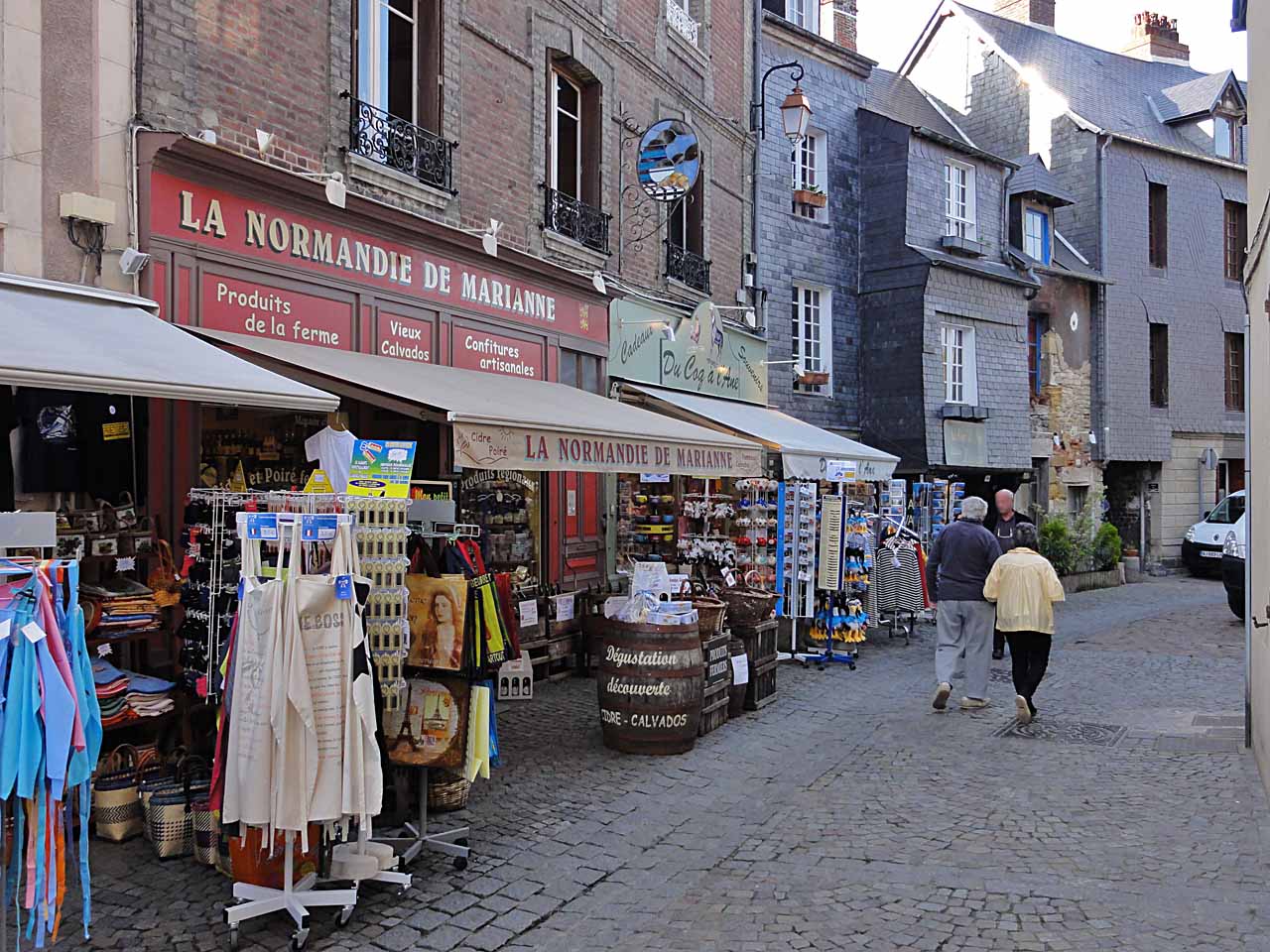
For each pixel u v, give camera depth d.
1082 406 22.50
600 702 7.34
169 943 4.18
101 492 6.12
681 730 7.17
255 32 7.36
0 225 5.75
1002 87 24.62
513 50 10.14
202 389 5.10
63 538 5.61
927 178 18.41
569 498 11.05
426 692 5.09
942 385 18.17
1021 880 4.83
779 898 4.68
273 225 7.36
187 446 6.73
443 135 9.16
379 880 4.70
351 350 8.06
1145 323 23.67
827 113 17.69
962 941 4.17
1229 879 4.75
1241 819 5.62
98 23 6.25
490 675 5.38
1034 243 21.67
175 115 6.73
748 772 6.82
